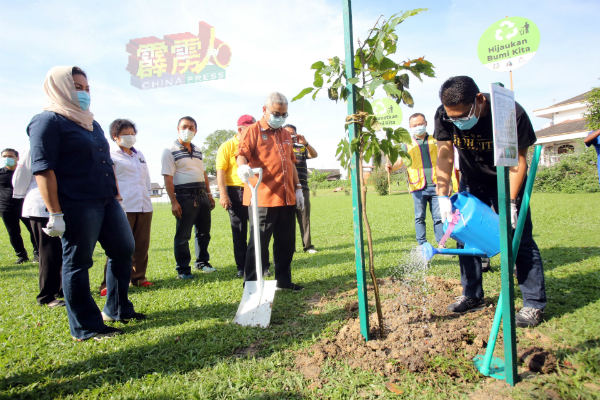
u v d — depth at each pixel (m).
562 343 2.14
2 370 2.09
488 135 2.48
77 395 1.85
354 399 1.74
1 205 5.88
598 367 1.82
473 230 2.09
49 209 2.34
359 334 2.35
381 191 26.62
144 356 2.27
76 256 2.50
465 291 2.83
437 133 2.75
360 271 2.26
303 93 2.32
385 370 1.96
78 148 2.48
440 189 2.71
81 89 2.59
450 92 2.23
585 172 17.67
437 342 2.21
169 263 5.60
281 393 1.80
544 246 4.88
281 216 3.54
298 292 3.50
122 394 1.83
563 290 3.03
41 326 2.86
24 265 5.88
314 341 2.37
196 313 3.04
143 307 3.26
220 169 4.30
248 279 3.31
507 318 1.76
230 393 1.82
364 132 2.18
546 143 27.59
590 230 5.89
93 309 2.60
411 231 7.27
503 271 1.75
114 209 2.78
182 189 4.50
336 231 8.23
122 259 2.86
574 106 29.48
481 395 1.72
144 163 4.23
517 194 2.36
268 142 3.47
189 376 2.00
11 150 5.89
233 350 2.30
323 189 51.41
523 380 1.81
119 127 3.94
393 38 2.05
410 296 3.15
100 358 2.22
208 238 4.99
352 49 2.14
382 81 2.02
